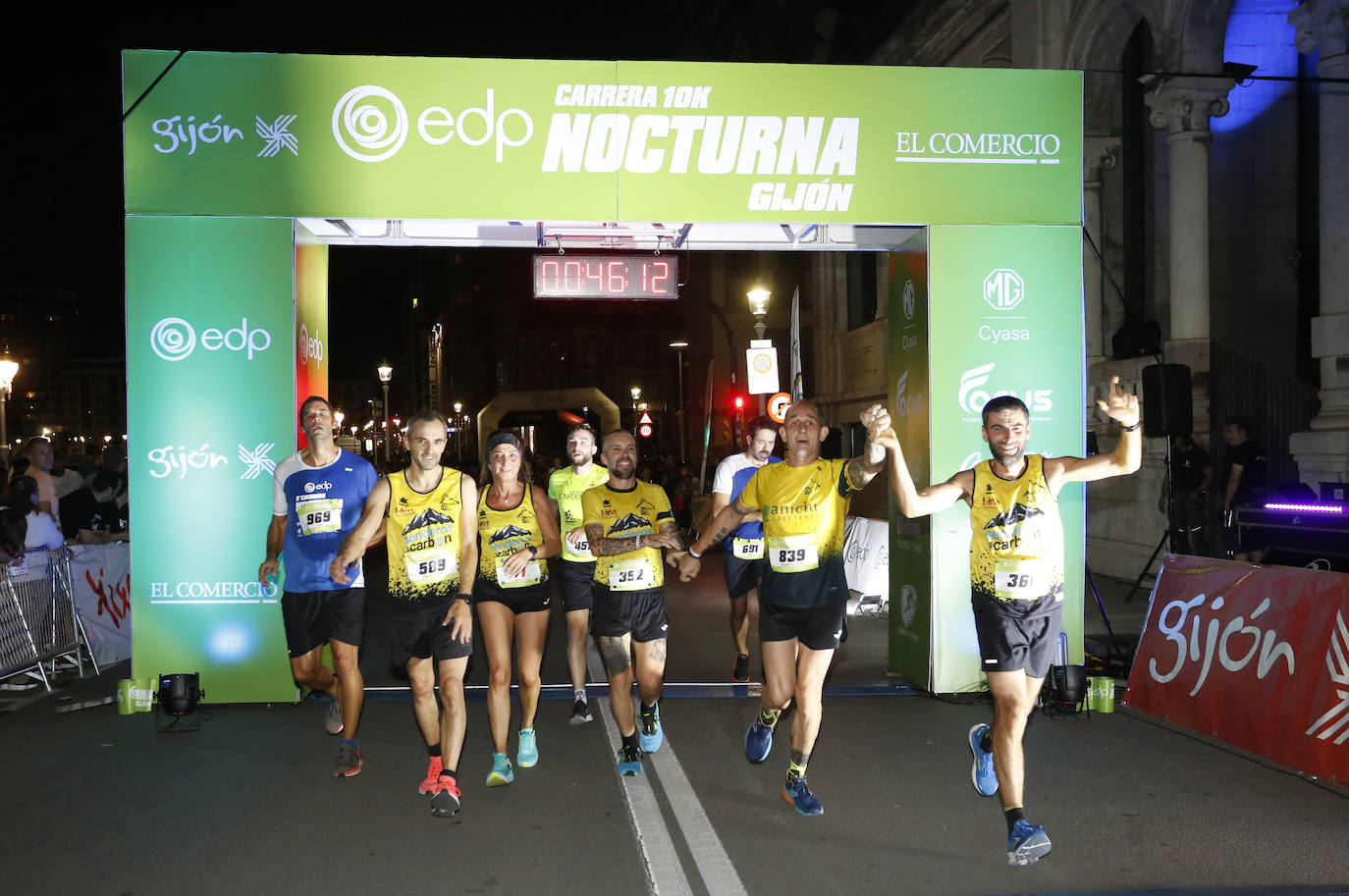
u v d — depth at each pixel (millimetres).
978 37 17047
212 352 7035
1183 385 8156
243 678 7051
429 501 5008
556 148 7152
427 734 5137
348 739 5551
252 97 7023
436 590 4996
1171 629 6664
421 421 4969
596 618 5566
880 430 4332
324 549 5738
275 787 5402
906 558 7836
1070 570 7203
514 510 5418
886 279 20422
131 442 7004
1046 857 4375
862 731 6473
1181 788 5258
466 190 7105
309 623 5762
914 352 7664
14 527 7574
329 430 5766
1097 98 13766
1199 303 11859
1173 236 12023
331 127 7055
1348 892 3977
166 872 4277
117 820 4902
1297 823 4746
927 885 4098
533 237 8070
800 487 4805
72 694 7695
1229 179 13125
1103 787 5281
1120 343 13602
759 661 8828
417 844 4590
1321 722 5387
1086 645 8812
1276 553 8250
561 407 28625
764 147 7219
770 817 4922
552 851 4504
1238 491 9969
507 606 5488
